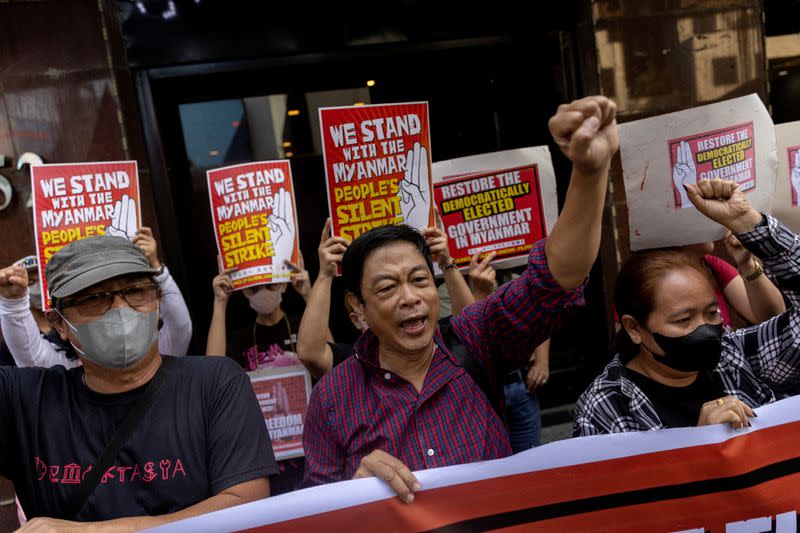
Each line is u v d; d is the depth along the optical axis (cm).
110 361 148
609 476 138
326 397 163
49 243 248
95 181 253
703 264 250
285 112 418
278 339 312
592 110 111
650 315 152
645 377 164
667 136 224
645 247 233
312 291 236
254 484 149
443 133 435
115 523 134
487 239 282
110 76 359
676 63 404
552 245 133
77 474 146
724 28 406
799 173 266
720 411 141
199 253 412
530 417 306
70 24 353
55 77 354
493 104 434
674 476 138
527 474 137
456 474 135
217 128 408
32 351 220
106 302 151
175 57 371
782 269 155
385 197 250
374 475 135
